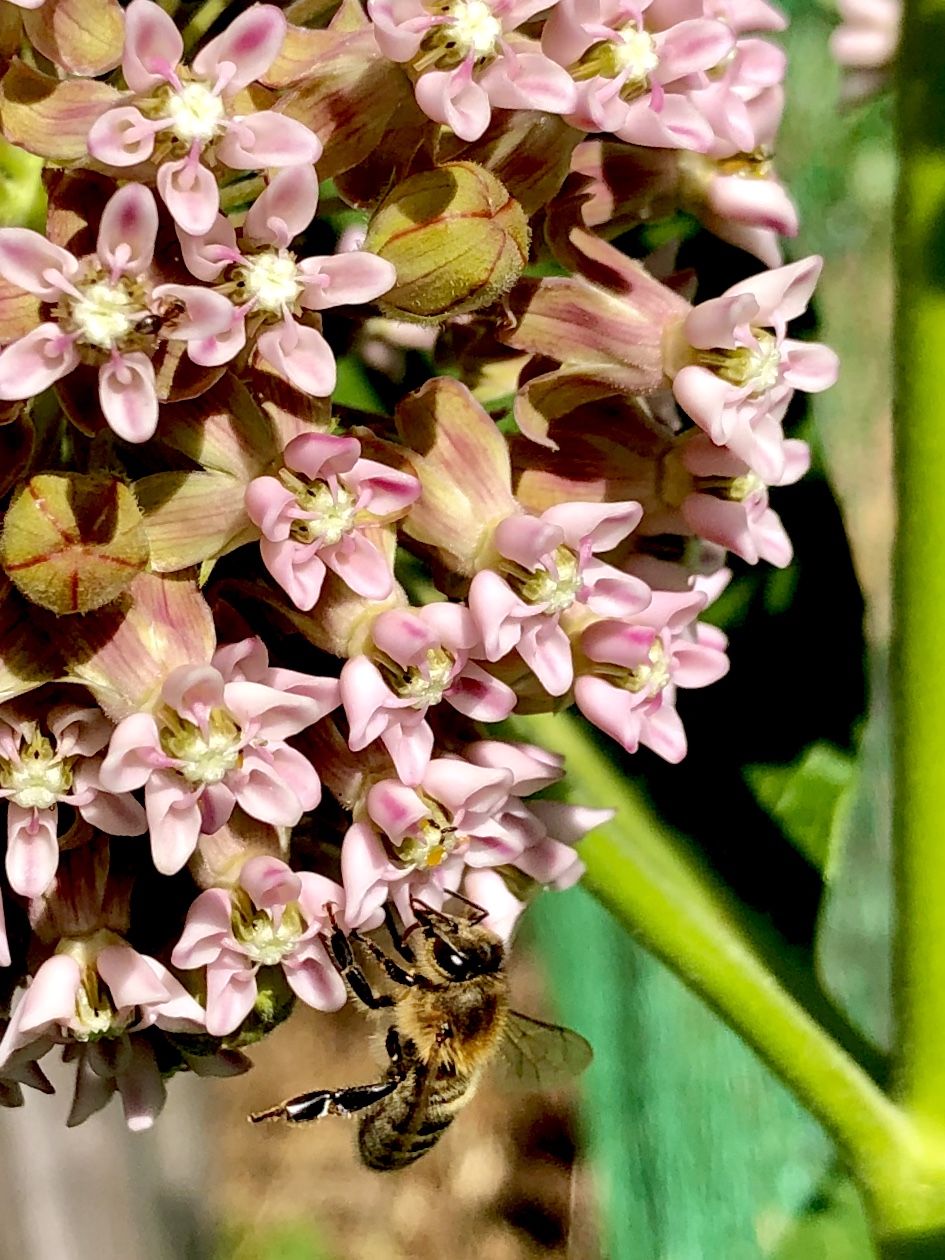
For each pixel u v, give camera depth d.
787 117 0.21
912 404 0.11
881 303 0.24
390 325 0.11
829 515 0.13
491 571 0.10
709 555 0.11
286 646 0.10
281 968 0.10
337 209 0.10
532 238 0.10
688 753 0.13
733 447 0.10
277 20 0.09
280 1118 0.13
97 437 0.09
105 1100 0.11
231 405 0.09
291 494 0.09
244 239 0.09
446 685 0.10
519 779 0.10
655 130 0.10
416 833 0.10
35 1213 0.27
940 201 0.11
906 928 0.11
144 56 0.09
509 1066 0.13
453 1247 0.37
